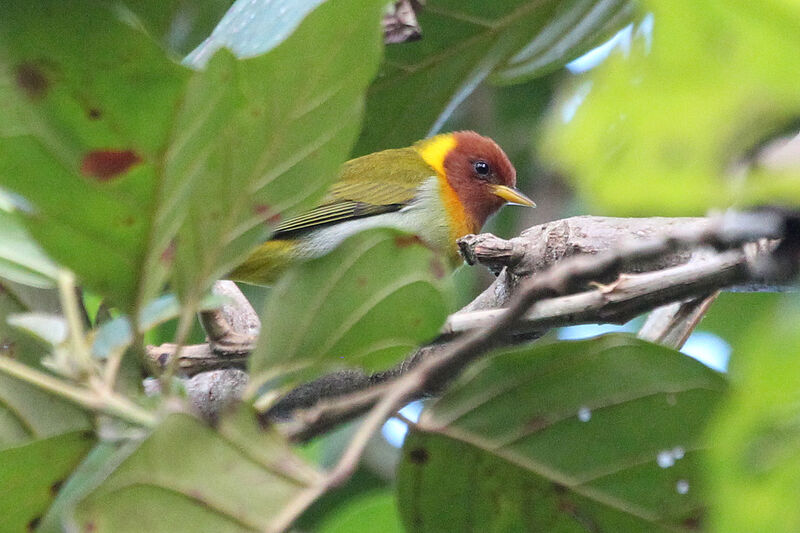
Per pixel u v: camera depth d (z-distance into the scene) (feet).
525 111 37.35
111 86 8.61
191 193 9.71
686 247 8.54
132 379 12.17
